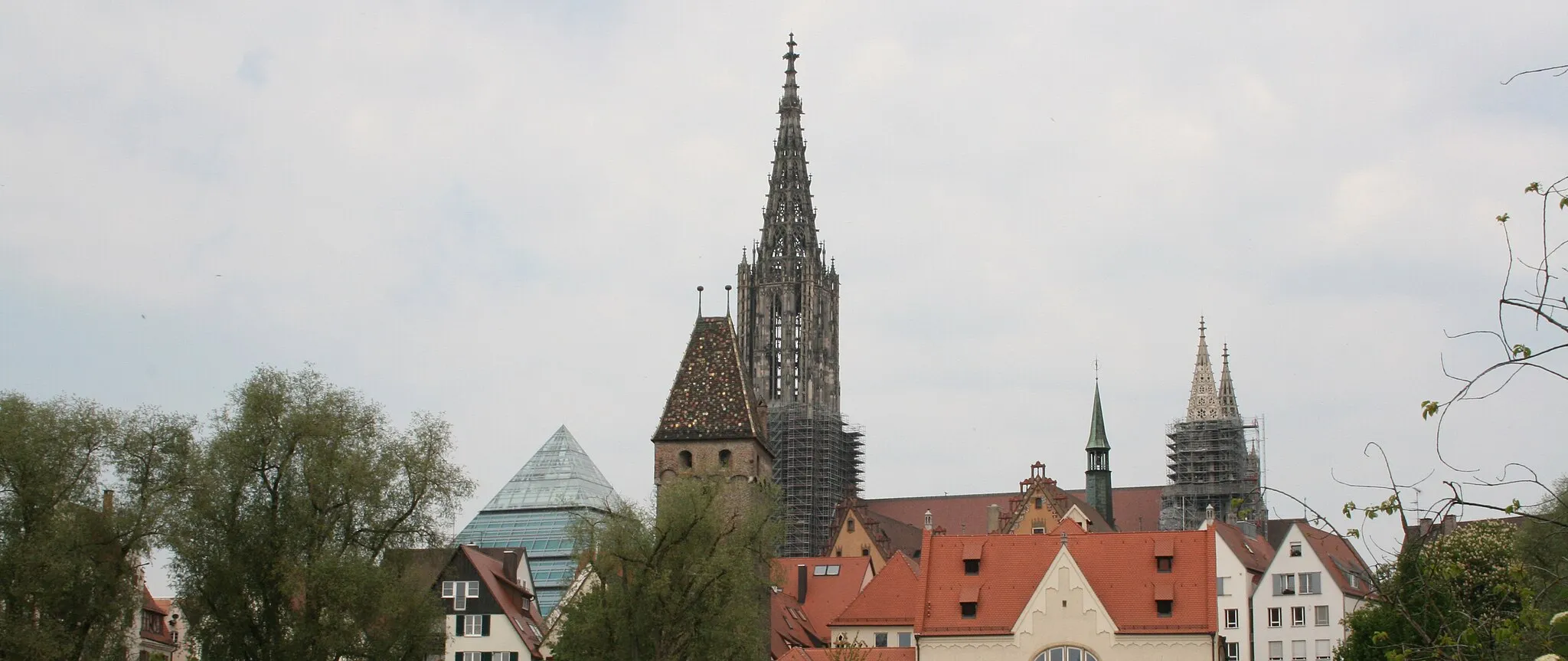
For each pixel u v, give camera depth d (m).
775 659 151.50
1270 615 178.00
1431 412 28.72
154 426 96.44
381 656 95.31
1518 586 33.66
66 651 88.44
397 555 98.06
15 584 88.25
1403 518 31.03
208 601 93.75
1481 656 32.88
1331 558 176.75
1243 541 191.88
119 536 92.69
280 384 97.94
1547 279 26.94
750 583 112.38
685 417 143.25
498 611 147.75
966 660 128.38
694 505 107.69
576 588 134.12
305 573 92.50
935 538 135.50
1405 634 111.31
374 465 98.25
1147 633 125.12
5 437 90.94
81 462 94.75
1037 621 127.50
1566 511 30.25
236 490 95.38
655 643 105.25
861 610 159.62
